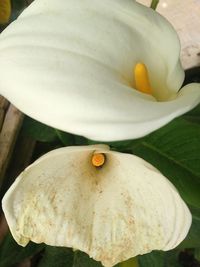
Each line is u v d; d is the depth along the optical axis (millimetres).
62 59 190
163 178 200
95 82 184
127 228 231
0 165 336
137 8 207
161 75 222
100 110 174
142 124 175
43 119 183
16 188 214
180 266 363
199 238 328
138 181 223
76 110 176
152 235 226
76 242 233
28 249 323
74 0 202
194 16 384
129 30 209
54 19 199
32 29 198
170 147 280
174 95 220
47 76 184
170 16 387
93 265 323
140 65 204
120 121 174
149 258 329
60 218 229
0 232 344
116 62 203
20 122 344
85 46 196
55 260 333
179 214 212
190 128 273
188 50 384
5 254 318
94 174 243
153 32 213
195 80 400
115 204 234
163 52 218
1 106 342
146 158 281
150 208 224
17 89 186
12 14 387
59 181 228
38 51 192
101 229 234
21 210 221
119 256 233
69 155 222
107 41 202
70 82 182
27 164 362
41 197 224
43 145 370
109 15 205
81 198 235
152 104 179
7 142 339
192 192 274
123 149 270
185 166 279
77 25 198
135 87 213
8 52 194
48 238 230
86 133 178
